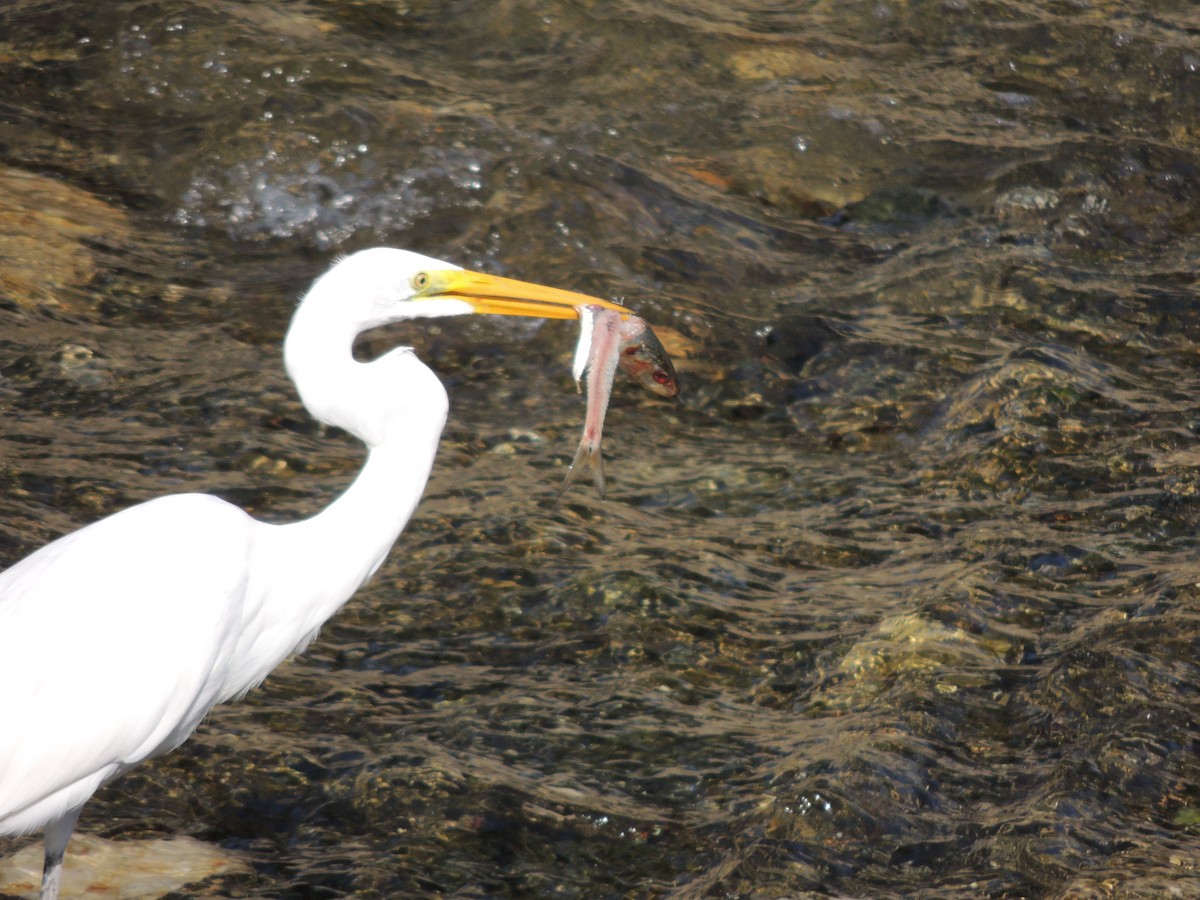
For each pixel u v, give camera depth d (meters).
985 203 15.75
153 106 15.66
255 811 7.60
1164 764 7.89
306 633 7.45
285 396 12.02
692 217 14.84
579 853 7.38
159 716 6.56
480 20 17.78
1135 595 9.50
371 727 8.31
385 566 9.90
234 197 14.68
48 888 6.49
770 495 11.10
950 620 9.22
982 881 7.09
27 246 13.53
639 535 10.41
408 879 7.11
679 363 12.79
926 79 18.27
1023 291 14.03
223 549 6.77
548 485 11.05
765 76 17.62
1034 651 8.99
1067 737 8.16
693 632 9.25
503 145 15.03
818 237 15.06
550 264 13.86
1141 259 14.98
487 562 9.93
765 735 8.31
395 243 14.30
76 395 11.70
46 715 6.22
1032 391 12.10
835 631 9.27
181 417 11.56
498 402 12.36
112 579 6.46
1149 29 19.58
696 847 7.43
